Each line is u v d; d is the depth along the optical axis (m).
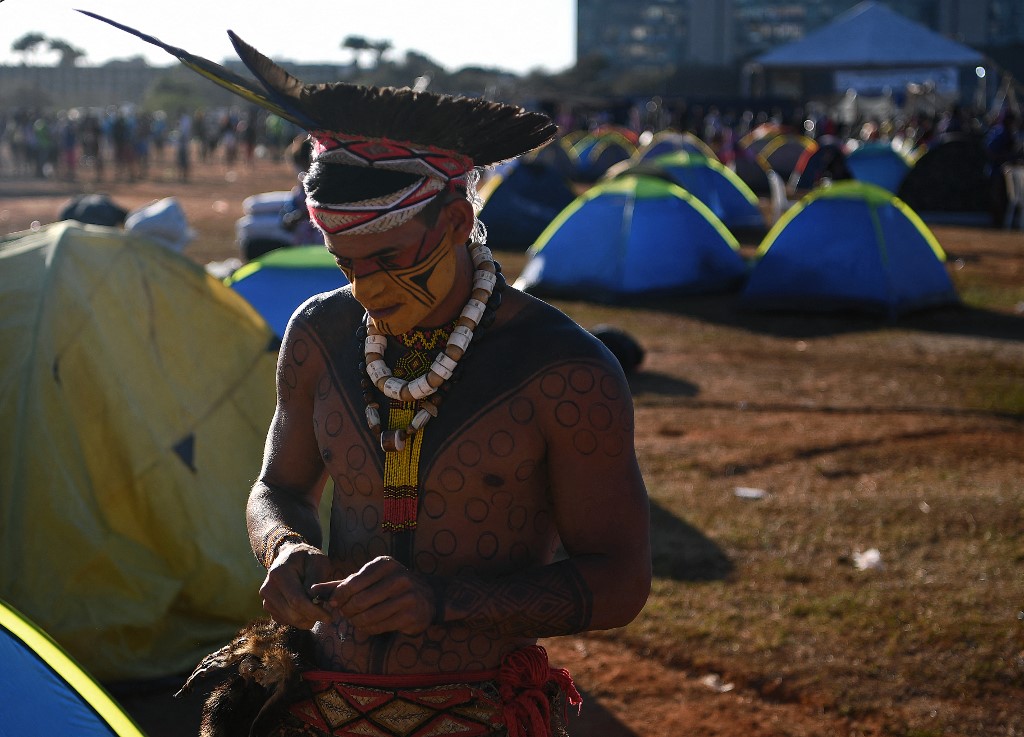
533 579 1.84
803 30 145.88
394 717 1.92
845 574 5.42
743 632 4.80
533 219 18.03
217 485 4.66
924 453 7.42
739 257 14.13
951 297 12.69
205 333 4.95
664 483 6.75
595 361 1.91
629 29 157.25
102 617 4.14
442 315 1.94
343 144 1.79
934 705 4.24
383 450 1.95
